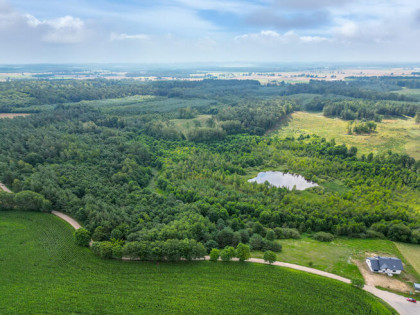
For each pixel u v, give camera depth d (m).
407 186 159.50
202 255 97.12
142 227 109.31
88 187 136.25
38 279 86.75
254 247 107.00
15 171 140.25
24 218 116.44
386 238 116.81
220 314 77.06
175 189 151.25
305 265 97.25
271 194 154.88
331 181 172.12
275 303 80.81
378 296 83.06
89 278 88.19
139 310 77.56
